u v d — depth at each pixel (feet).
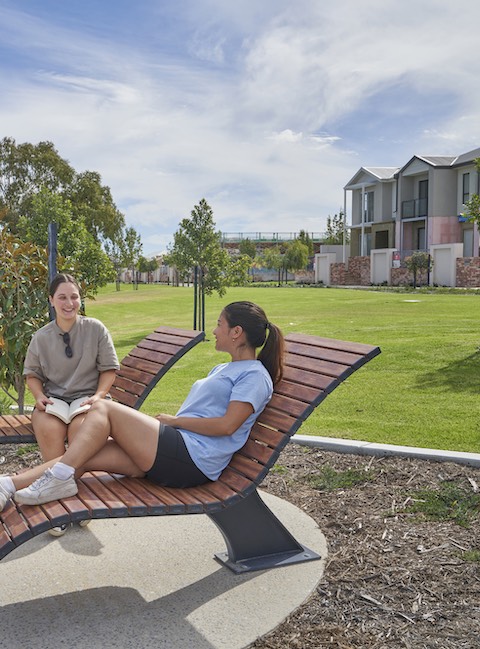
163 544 12.67
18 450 18.71
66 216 77.87
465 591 10.58
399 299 86.74
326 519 13.65
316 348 12.51
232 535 11.60
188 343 15.76
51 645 9.34
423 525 13.04
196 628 9.74
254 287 158.61
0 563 11.96
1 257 20.57
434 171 134.00
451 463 16.08
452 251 125.08
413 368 30.48
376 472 15.93
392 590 10.74
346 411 22.93
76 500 9.62
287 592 10.73
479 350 33.37
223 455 10.96
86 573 11.55
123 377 16.69
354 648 9.20
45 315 21.31
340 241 243.40
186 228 55.93
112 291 157.89
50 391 13.61
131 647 9.27
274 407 11.57
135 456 10.43
